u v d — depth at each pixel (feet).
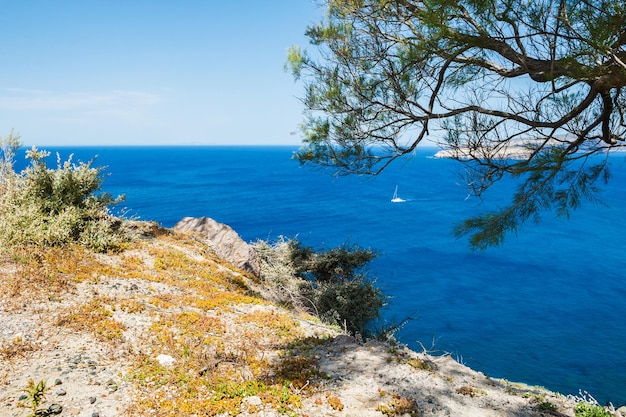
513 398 23.32
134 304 29.12
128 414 17.65
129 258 39.55
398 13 19.75
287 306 47.42
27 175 40.81
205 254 50.31
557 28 14.42
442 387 23.44
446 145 21.07
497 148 20.44
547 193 20.81
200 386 20.86
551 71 14.76
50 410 16.96
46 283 29.19
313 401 20.61
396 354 28.04
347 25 21.22
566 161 18.69
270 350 27.40
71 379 19.52
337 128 22.25
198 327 28.04
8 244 33.81
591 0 13.15
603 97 16.53
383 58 20.70
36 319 24.59
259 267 60.03
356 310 55.52
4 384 18.44
